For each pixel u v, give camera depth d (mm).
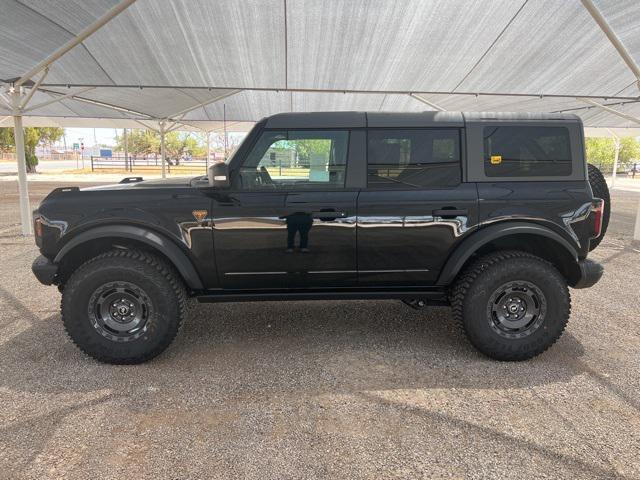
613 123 16078
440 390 3225
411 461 2469
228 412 2939
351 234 3566
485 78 8875
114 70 8508
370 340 4094
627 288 5762
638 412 2955
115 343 3514
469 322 3594
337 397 3129
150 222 3504
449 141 3613
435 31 7016
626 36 6879
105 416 2879
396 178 3607
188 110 13602
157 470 2387
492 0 6129
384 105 13836
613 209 14273
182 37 7246
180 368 3543
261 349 3896
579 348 3951
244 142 3572
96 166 49219
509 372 3494
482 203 3561
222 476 2344
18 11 6008
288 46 7578
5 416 2875
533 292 3570
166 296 3498
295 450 2561
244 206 3525
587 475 2361
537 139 3615
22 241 8555
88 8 6000
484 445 2607
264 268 3623
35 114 16062
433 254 3611
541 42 7281
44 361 3650
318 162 3598
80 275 3443
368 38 7266
